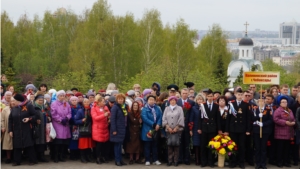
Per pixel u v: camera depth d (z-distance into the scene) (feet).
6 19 235.61
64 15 238.27
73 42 220.84
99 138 51.88
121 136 51.24
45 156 56.49
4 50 215.72
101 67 185.98
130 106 55.47
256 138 50.85
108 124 52.49
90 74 152.35
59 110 52.06
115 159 51.78
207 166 51.72
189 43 217.15
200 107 51.72
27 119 50.19
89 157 53.36
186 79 127.75
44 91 58.23
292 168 51.52
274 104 53.06
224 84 156.25
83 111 52.49
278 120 50.78
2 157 53.88
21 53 215.51
